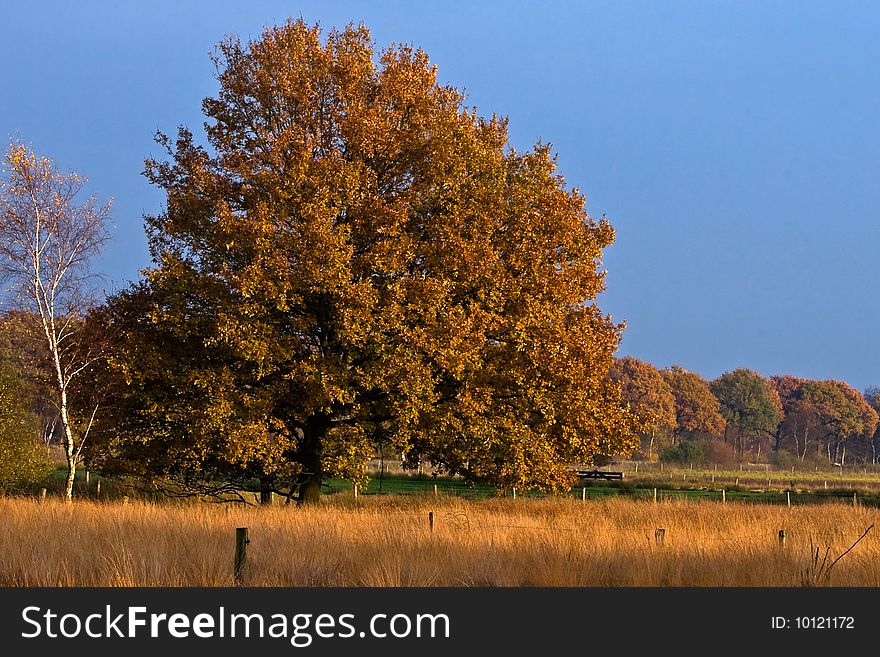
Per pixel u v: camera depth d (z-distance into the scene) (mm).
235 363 68312
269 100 72438
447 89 77812
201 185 70750
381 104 73188
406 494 101812
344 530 44812
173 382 68125
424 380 64062
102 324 74188
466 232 69312
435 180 69562
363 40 76438
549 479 70812
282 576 35438
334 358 66625
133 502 62469
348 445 68000
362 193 67688
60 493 84438
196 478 78500
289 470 69938
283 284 63250
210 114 75625
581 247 73250
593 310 75562
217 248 68562
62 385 73312
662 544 41812
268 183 67500
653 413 77188
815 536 51000
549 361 68688
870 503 109688
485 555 37781
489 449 68875
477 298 68438
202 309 69312
